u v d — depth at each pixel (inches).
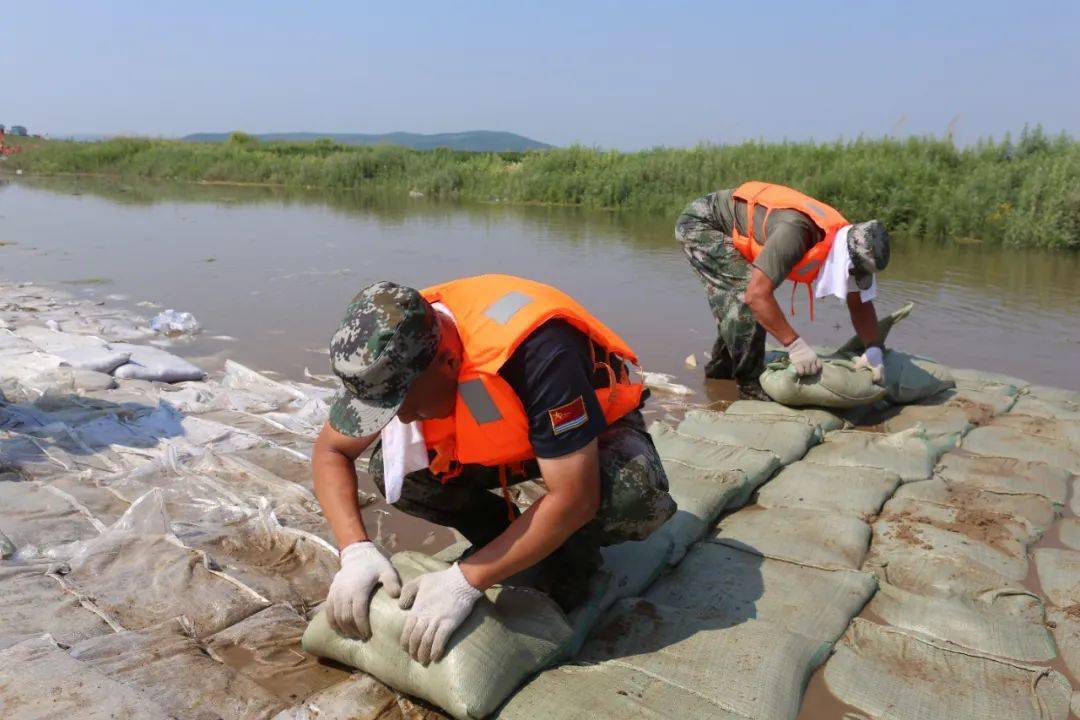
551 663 75.4
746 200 160.9
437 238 424.5
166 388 163.9
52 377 156.9
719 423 141.0
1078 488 123.4
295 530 104.3
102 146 1094.4
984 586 94.3
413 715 71.7
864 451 130.5
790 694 73.6
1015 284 301.0
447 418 72.2
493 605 74.8
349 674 78.0
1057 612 91.0
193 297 260.8
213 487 117.1
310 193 786.2
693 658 77.7
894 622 88.6
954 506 114.1
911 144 544.4
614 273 319.3
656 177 645.9
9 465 118.5
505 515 91.5
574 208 648.4
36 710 67.6
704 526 105.2
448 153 929.5
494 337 66.3
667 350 210.2
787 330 148.3
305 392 165.6
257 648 81.5
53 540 99.7
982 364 196.7
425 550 104.6
